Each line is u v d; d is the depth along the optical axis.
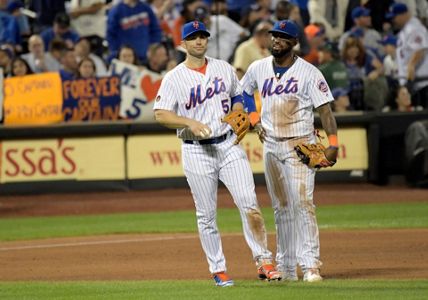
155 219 46.72
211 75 25.38
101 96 55.91
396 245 34.94
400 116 55.75
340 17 59.94
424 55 56.94
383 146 56.00
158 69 56.69
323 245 35.66
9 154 55.75
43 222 47.34
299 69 26.52
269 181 27.23
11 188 55.69
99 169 55.84
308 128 26.80
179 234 41.12
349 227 40.72
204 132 24.41
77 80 55.84
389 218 43.44
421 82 57.12
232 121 24.94
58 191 55.84
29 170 55.84
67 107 55.81
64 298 24.28
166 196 54.28
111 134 55.81
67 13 60.25
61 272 31.33
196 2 56.81
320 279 26.50
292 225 27.23
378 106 56.72
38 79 55.75
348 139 55.81
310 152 26.11
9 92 55.59
